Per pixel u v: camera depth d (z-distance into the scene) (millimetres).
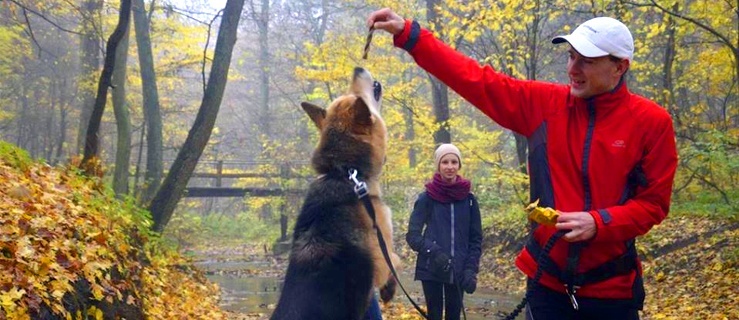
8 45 23766
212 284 12938
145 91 18266
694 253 11875
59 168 8531
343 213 4059
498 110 3465
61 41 30969
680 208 14594
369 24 3514
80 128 21953
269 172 27047
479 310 10945
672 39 15609
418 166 20594
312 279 3809
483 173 23750
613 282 3254
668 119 3248
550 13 14789
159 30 21859
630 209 3152
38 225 5672
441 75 3498
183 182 12125
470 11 15141
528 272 3445
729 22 13375
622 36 3211
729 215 12711
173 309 7859
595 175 3248
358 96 4438
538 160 3375
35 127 33500
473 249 6195
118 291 6098
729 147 13039
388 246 4348
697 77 16422
